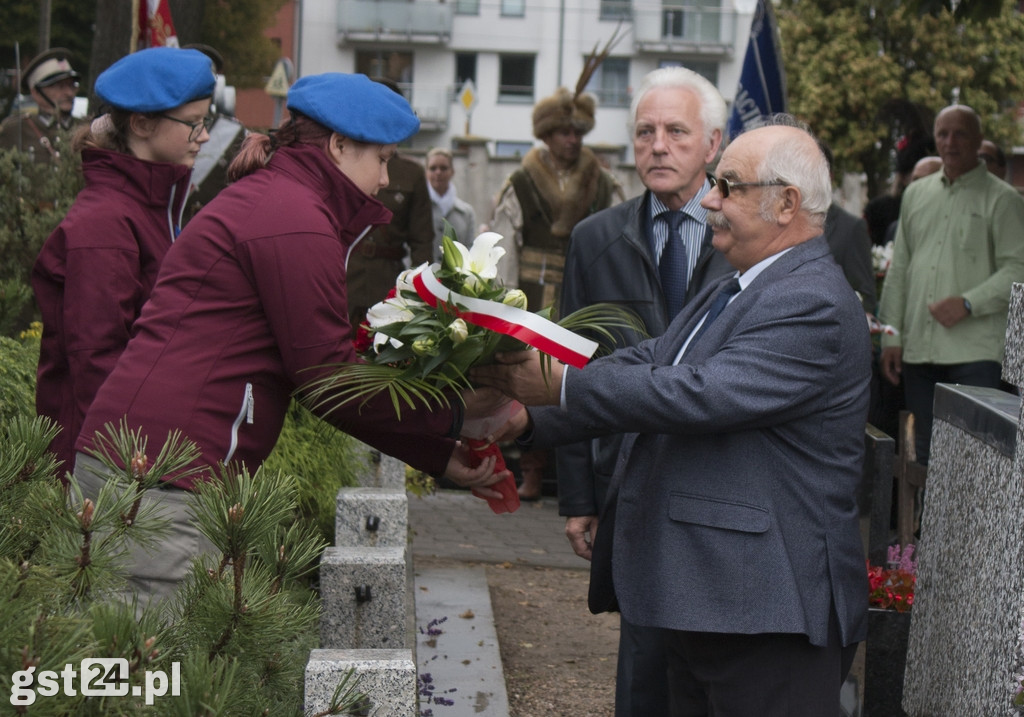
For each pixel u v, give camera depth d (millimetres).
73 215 3287
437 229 10695
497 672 4719
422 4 42156
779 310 2750
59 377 3361
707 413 2693
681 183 3756
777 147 2832
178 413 2711
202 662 1961
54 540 2109
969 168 6891
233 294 2781
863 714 3916
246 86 24797
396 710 2584
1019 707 2678
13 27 23547
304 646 3018
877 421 7562
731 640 2787
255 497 2184
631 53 42750
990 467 3082
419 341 2734
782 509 2768
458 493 8453
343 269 2883
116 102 3326
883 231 8961
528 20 42562
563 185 7770
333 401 2844
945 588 3361
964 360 6762
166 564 2652
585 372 2842
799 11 28500
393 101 2982
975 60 27281
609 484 3639
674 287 3820
